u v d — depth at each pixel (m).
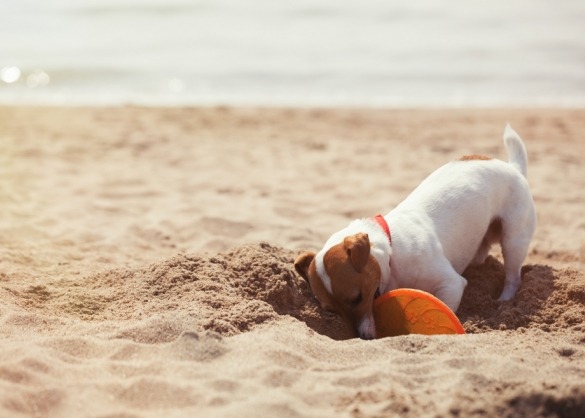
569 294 3.02
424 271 2.99
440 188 3.10
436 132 5.20
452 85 6.85
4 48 7.86
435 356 2.68
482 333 2.87
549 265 3.26
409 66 7.49
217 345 2.69
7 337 2.75
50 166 4.36
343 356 2.70
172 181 4.20
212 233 3.62
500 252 3.44
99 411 2.49
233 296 2.96
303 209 3.88
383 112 5.86
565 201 3.96
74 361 2.64
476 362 2.65
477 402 2.50
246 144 4.87
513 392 2.51
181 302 2.91
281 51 8.08
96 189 4.07
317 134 5.16
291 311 3.00
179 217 3.76
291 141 4.96
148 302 2.95
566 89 6.69
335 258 2.89
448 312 2.87
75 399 2.52
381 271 2.95
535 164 4.46
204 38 8.61
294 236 3.58
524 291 3.07
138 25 9.21
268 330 2.79
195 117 5.59
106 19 9.47
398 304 2.91
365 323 2.90
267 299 2.99
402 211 3.07
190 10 10.05
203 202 3.93
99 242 3.51
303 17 9.84
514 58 7.78
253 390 2.54
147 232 3.61
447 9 10.42
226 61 7.62
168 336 2.74
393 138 5.05
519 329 2.89
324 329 2.98
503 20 9.74
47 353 2.65
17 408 2.47
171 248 3.49
